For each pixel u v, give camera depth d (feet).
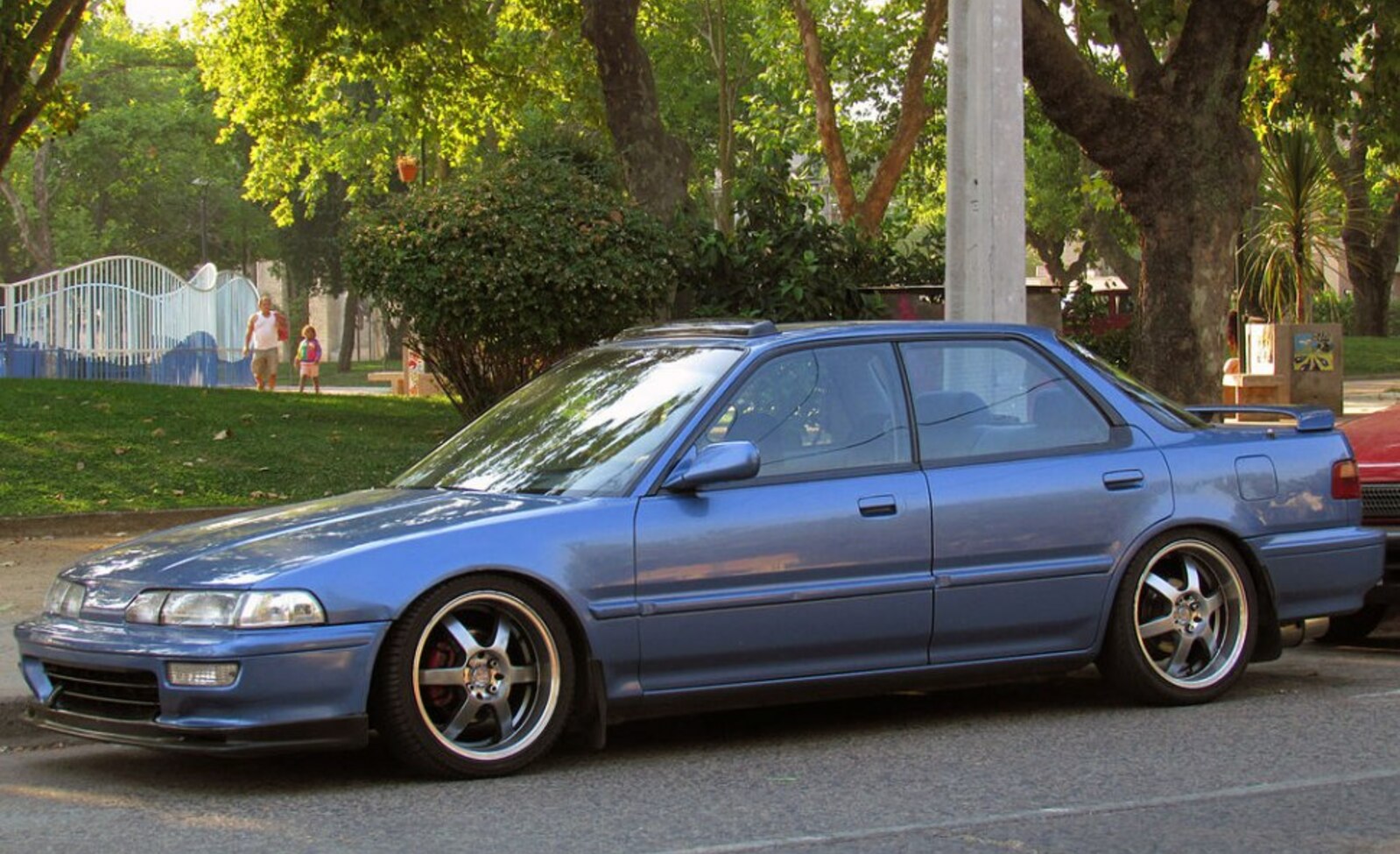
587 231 48.42
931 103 103.60
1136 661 22.97
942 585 21.58
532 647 19.70
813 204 53.93
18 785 20.04
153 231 225.76
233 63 94.02
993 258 34.58
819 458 21.42
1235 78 45.55
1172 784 18.80
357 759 20.98
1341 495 24.58
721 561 20.39
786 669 20.89
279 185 133.80
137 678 18.76
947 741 21.58
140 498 45.19
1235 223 45.96
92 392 64.03
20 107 70.85
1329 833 16.60
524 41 92.27
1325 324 79.97
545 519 19.75
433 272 48.01
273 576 18.52
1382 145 55.52
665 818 17.56
